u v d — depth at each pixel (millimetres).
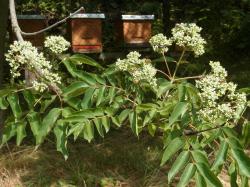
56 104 4734
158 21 9883
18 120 2377
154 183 4672
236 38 9586
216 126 2123
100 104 2404
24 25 7566
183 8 10195
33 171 4855
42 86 2248
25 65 2305
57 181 4719
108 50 9086
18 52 2285
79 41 8070
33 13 8773
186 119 2133
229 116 2139
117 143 5453
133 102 2377
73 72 2426
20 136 2373
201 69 8109
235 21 9867
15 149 5234
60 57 2455
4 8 3770
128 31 8359
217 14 9961
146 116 2279
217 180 1998
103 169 4965
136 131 2268
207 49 9438
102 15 8078
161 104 2352
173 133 2117
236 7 10289
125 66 2396
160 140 5441
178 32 2498
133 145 5371
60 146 2256
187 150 2076
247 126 2234
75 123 2289
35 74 2275
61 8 10023
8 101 2305
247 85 7488
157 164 4938
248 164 2006
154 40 2541
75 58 2459
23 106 5586
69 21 8234
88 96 2375
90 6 9812
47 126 2271
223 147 2039
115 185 4723
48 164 4941
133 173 4898
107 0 9969
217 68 2299
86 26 8070
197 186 1997
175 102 2262
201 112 2113
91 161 5074
